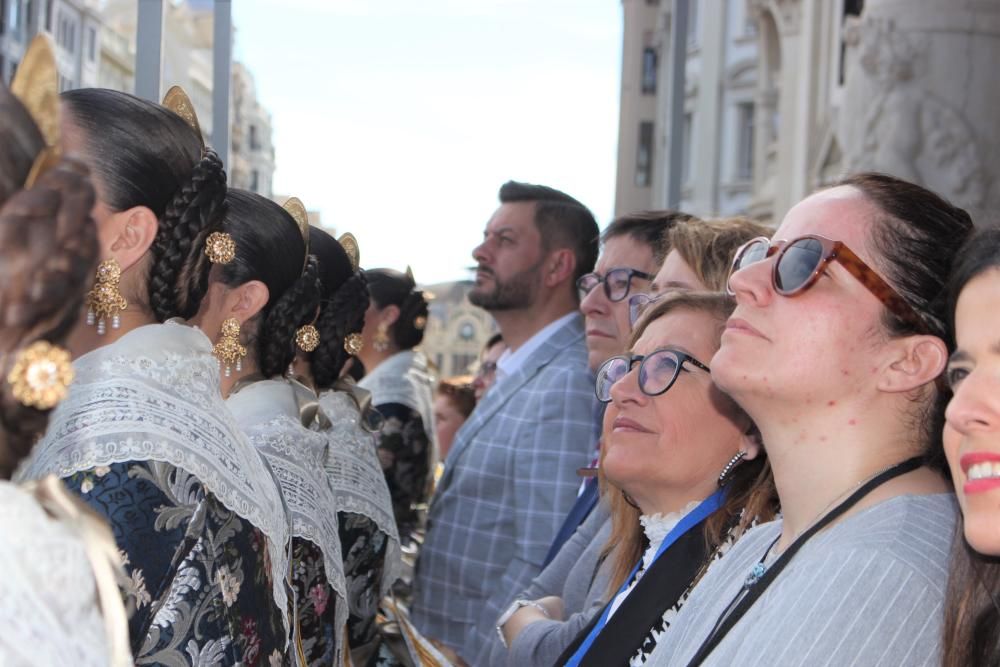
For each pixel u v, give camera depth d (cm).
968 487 112
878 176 149
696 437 187
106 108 148
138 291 150
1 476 92
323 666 201
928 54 905
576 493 314
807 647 121
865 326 137
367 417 268
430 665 263
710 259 240
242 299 200
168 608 136
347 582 244
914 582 122
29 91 97
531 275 363
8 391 89
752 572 144
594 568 237
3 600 84
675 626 158
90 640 90
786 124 1491
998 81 904
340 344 263
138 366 144
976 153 901
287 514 172
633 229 310
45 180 91
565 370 330
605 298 306
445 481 345
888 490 134
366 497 248
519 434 325
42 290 88
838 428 138
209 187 154
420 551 348
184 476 139
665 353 190
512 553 324
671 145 393
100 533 93
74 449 135
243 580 146
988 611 120
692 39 1962
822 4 1378
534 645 221
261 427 202
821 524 136
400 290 419
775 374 138
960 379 118
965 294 118
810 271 137
